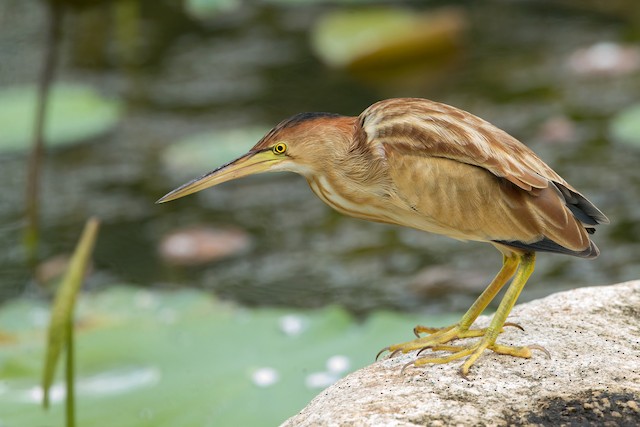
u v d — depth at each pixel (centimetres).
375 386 586
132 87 1525
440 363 606
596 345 622
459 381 585
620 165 1234
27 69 1574
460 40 1566
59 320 689
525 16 1717
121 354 856
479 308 638
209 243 1166
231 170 703
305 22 1730
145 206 1245
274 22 1731
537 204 624
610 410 558
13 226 1214
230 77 1545
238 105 1456
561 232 619
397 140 659
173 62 1602
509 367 598
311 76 1539
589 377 585
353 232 1194
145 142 1372
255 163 702
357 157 676
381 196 676
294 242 1175
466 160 638
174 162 1283
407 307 1042
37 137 1177
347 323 884
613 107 1378
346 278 1103
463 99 1445
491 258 1123
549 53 1570
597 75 1477
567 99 1412
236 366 827
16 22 1741
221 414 765
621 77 1466
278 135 698
